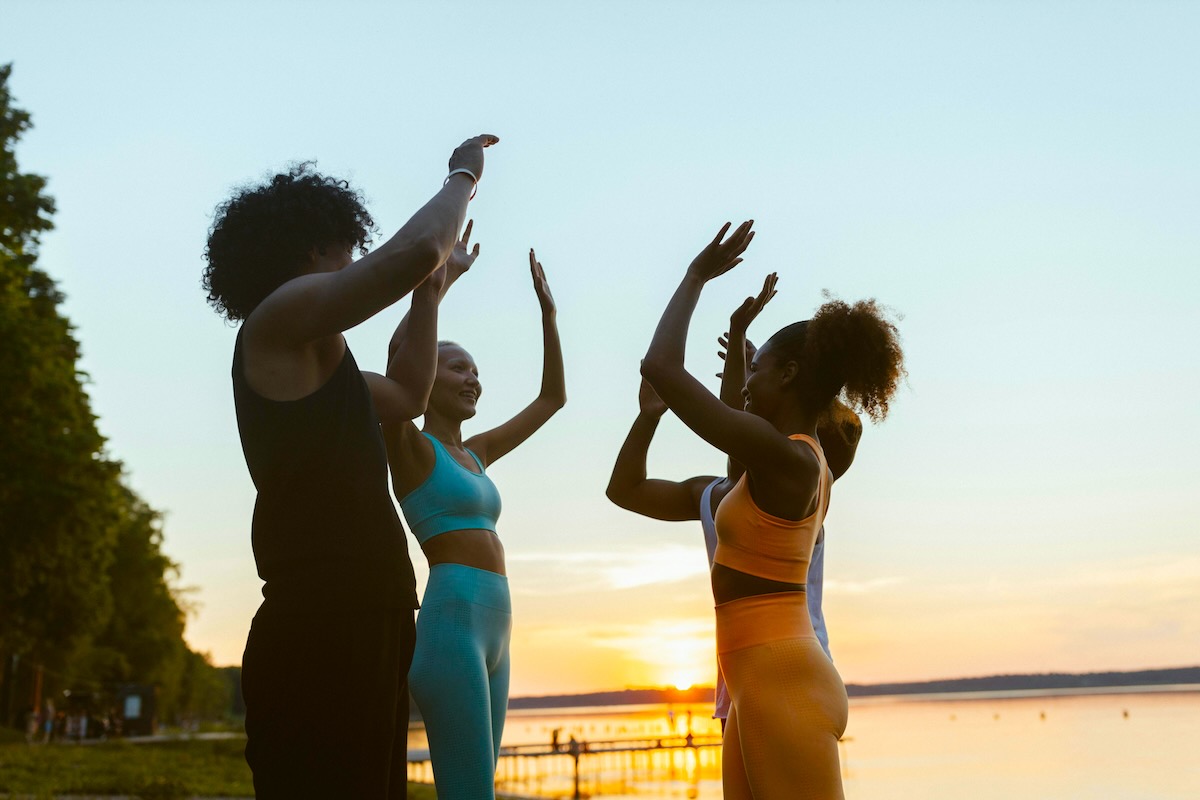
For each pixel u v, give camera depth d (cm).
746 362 407
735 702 280
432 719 383
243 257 246
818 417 306
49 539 2447
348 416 230
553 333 478
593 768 5441
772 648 276
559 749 3719
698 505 367
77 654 4900
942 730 8419
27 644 3000
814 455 284
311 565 221
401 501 411
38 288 2736
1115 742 5375
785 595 281
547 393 477
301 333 223
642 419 374
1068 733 6669
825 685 276
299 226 246
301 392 225
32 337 2412
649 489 373
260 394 224
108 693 5825
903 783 3312
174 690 8056
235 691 13512
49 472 2409
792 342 302
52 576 2667
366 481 229
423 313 281
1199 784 2819
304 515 222
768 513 280
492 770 383
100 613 3033
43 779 1680
